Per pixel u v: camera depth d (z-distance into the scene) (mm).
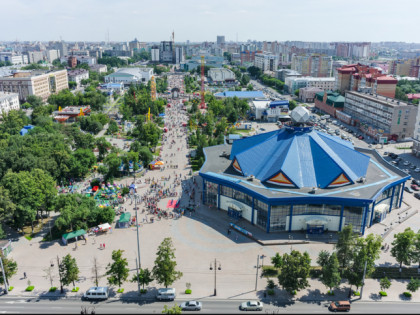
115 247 120688
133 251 118000
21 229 130500
